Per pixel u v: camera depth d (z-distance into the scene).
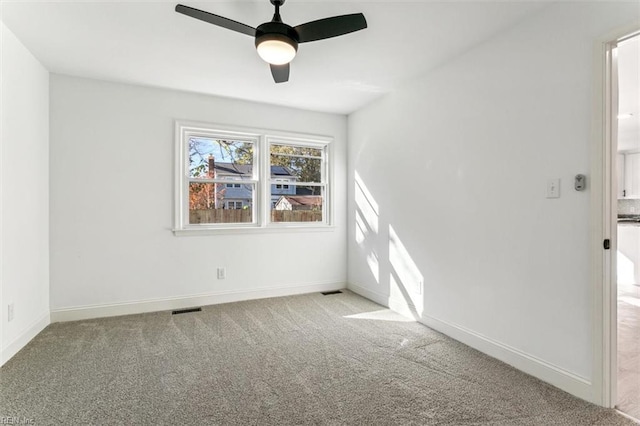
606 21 1.68
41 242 2.79
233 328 2.88
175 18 2.12
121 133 3.20
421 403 1.77
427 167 2.93
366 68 2.84
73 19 2.12
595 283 1.74
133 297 3.27
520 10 2.00
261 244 3.84
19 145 2.41
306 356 2.34
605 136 1.71
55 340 2.58
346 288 4.32
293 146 4.11
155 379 2.02
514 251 2.17
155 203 3.34
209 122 3.55
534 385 1.95
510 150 2.19
